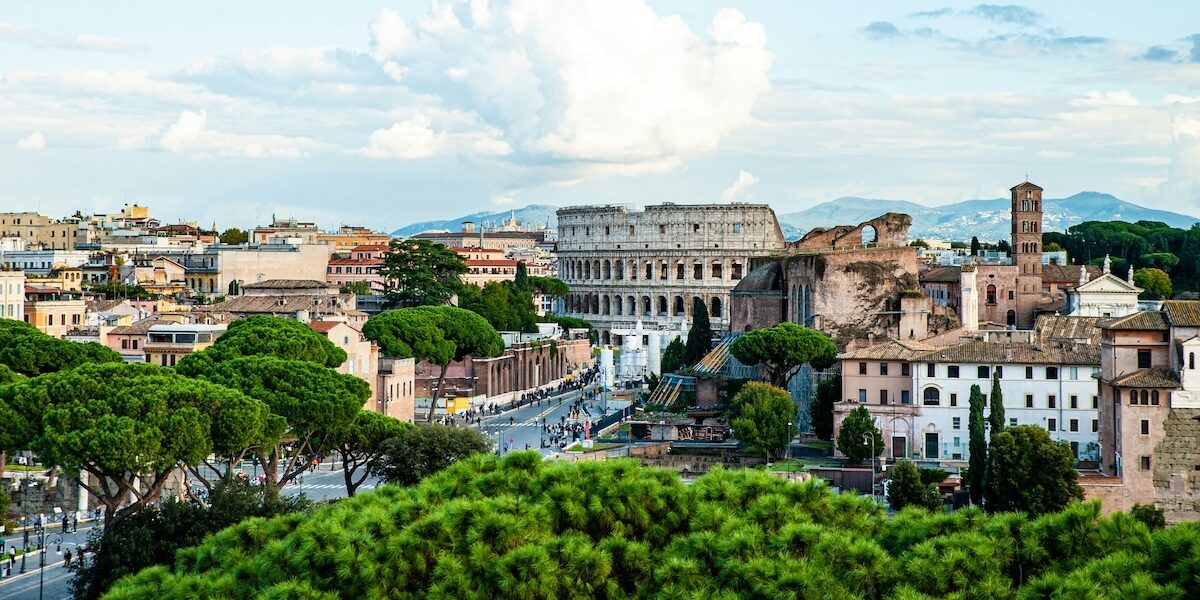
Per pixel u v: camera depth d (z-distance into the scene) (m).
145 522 140.12
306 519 118.38
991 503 168.12
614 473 114.62
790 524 106.31
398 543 104.69
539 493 113.88
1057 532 106.56
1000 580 102.00
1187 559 98.12
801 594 97.56
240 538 115.38
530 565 101.50
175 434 151.12
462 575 102.25
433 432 174.38
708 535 104.56
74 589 141.88
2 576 156.12
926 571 101.50
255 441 161.62
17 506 188.00
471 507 108.19
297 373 177.50
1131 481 173.62
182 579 107.38
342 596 103.69
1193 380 172.62
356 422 177.75
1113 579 98.25
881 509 117.50
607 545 106.38
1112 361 180.25
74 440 147.38
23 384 164.50
